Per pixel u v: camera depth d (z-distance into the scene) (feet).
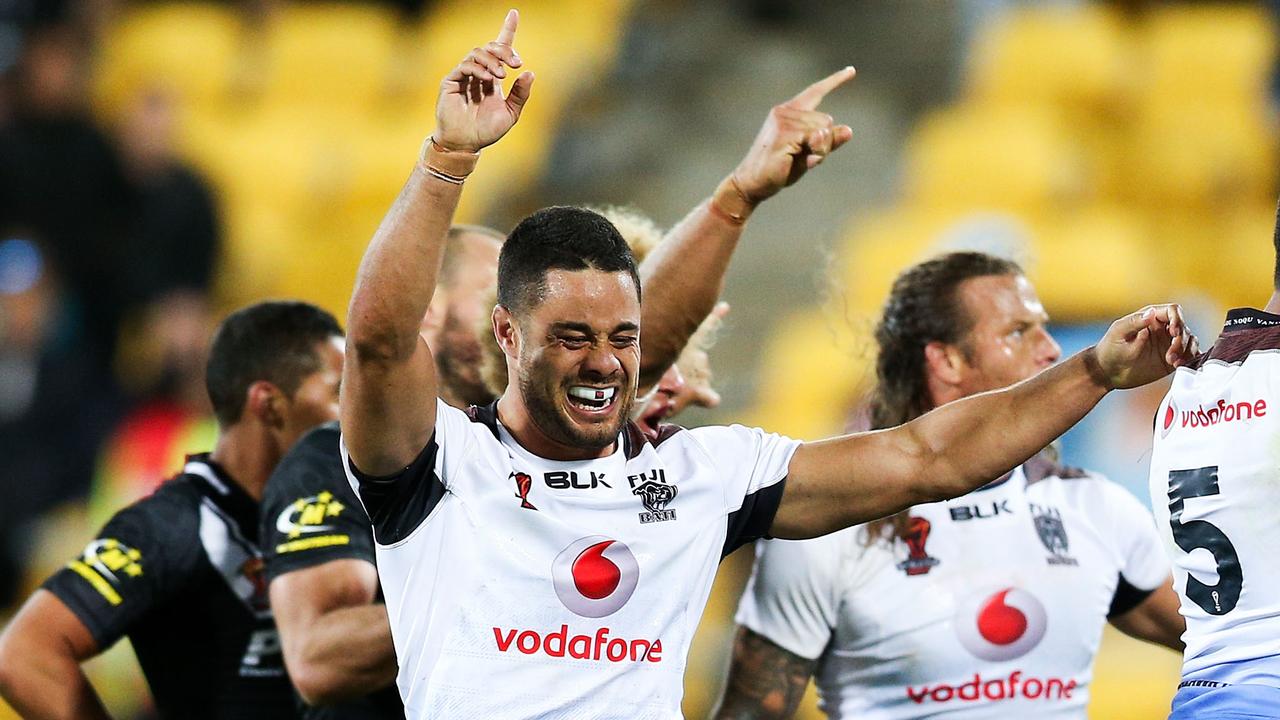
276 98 150.30
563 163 140.67
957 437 38.83
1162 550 48.49
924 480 38.86
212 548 49.34
